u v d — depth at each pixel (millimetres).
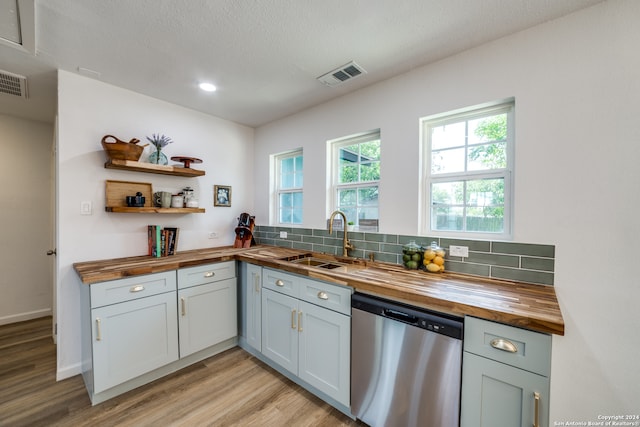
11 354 2309
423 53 1736
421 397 1294
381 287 1426
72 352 2016
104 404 1729
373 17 1413
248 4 1324
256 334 2281
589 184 1327
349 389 1598
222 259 2346
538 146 1457
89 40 1613
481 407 1140
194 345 2172
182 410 1694
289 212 3080
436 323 1239
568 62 1377
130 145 2111
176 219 2643
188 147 2717
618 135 1263
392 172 2037
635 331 1228
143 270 1854
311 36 1581
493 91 1598
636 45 1228
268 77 2070
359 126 2254
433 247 1765
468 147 1807
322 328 1745
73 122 2027
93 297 1674
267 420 1621
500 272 1563
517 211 1516
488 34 1541
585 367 1325
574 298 1358
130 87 2256
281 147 2984
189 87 2254
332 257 2373
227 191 3057
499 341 1091
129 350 1823
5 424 1562
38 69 1942
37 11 1354
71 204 2027
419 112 1899
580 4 1309
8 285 2928
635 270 1229
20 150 2961
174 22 1462
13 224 2941
